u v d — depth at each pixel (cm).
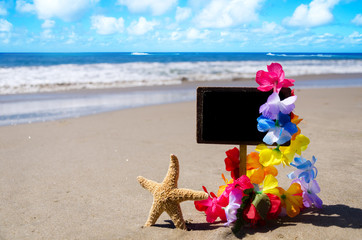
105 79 383
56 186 88
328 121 157
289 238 60
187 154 113
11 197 81
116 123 165
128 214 73
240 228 63
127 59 1017
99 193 83
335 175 89
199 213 73
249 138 65
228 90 65
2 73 409
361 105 206
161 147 122
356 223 64
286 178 90
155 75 429
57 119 176
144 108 209
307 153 108
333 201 74
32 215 73
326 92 281
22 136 140
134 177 94
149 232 65
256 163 68
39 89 311
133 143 128
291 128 62
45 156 113
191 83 369
